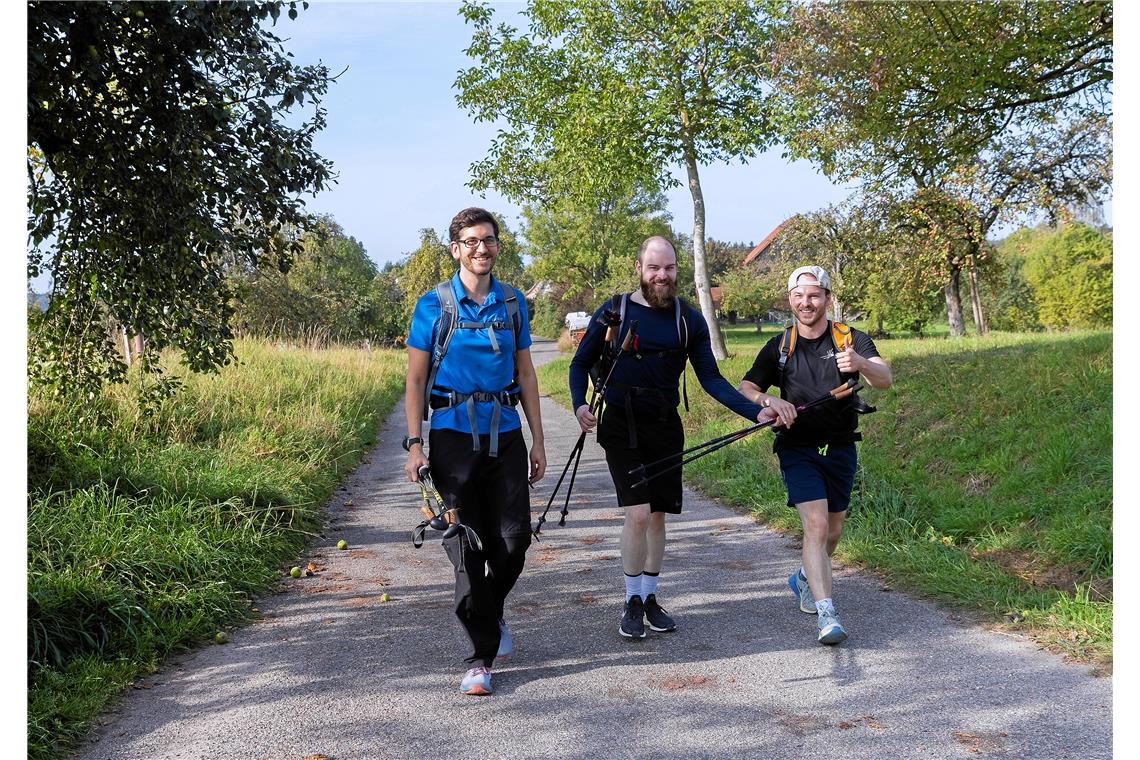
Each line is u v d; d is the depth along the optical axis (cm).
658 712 366
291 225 714
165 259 668
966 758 317
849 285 3547
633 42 2045
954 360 1035
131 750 345
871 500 695
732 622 483
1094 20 995
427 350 416
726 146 1994
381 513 830
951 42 1042
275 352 1823
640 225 5728
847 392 440
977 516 618
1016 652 417
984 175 1725
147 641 453
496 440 409
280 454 966
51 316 730
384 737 349
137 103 616
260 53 604
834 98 1178
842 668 407
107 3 533
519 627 488
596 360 480
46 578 461
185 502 680
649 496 462
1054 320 4797
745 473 867
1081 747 320
